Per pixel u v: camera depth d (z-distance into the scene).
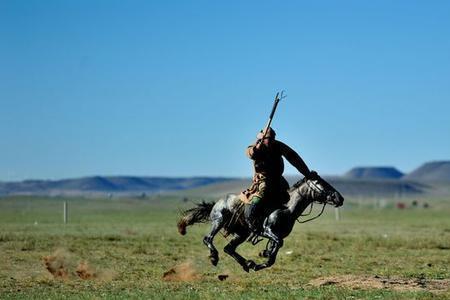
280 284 29.31
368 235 57.72
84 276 32.97
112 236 52.34
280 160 28.95
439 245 48.47
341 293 25.33
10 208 172.25
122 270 34.91
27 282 30.88
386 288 27.06
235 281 30.41
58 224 74.19
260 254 28.80
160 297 25.36
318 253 43.34
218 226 29.98
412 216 124.00
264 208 28.62
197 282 30.22
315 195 28.52
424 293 25.12
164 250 44.47
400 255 42.31
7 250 43.38
